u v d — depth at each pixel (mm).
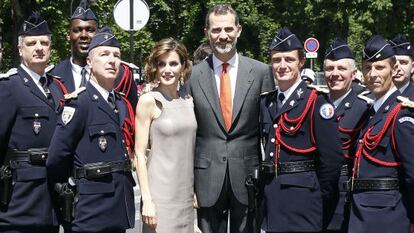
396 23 27344
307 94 5441
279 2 33812
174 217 5547
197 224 5980
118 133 5352
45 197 5461
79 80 6637
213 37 5820
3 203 5426
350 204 5355
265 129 5656
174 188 5547
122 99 5531
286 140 5453
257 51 35844
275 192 5457
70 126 5215
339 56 5980
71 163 5309
